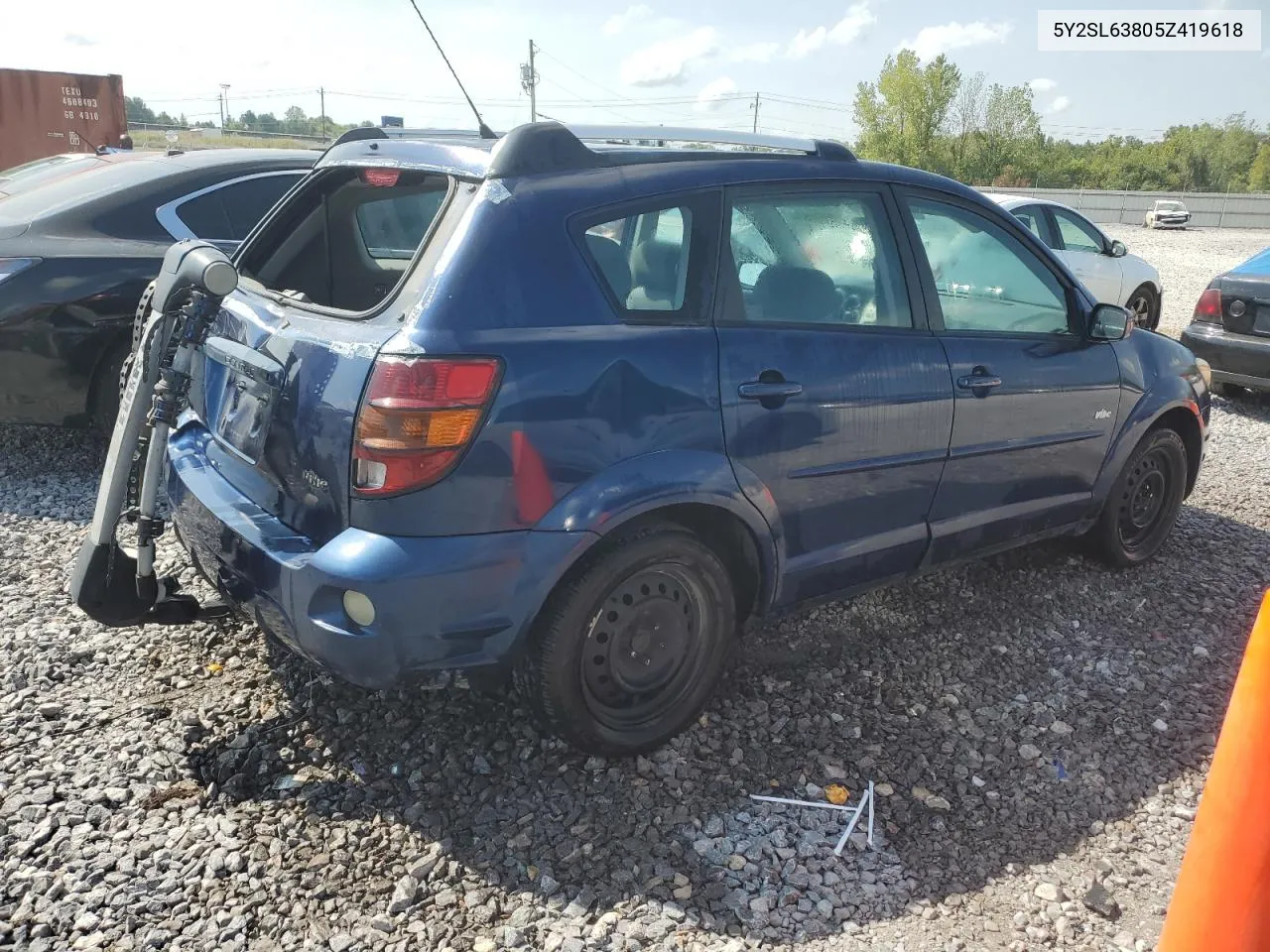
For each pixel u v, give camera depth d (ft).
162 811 8.97
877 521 11.35
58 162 23.11
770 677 11.75
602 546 9.14
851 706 11.23
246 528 9.00
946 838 9.18
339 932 7.75
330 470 8.43
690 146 10.51
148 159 18.94
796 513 10.46
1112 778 10.16
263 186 18.93
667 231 9.58
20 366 16.33
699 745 10.36
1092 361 13.51
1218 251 89.51
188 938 7.62
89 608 9.84
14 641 11.73
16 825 8.66
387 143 10.45
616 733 9.78
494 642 8.71
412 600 8.19
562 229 8.92
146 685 10.96
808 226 10.70
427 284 8.49
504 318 8.48
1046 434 12.97
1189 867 6.23
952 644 12.78
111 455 9.85
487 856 8.64
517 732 10.37
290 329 9.21
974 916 8.24
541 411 8.50
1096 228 33.37
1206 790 6.16
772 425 9.95
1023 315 12.94
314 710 10.59
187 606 10.54
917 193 11.84
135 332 11.00
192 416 11.03
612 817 9.20
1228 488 19.88
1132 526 15.20
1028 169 211.20
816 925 8.05
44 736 9.95
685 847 8.87
